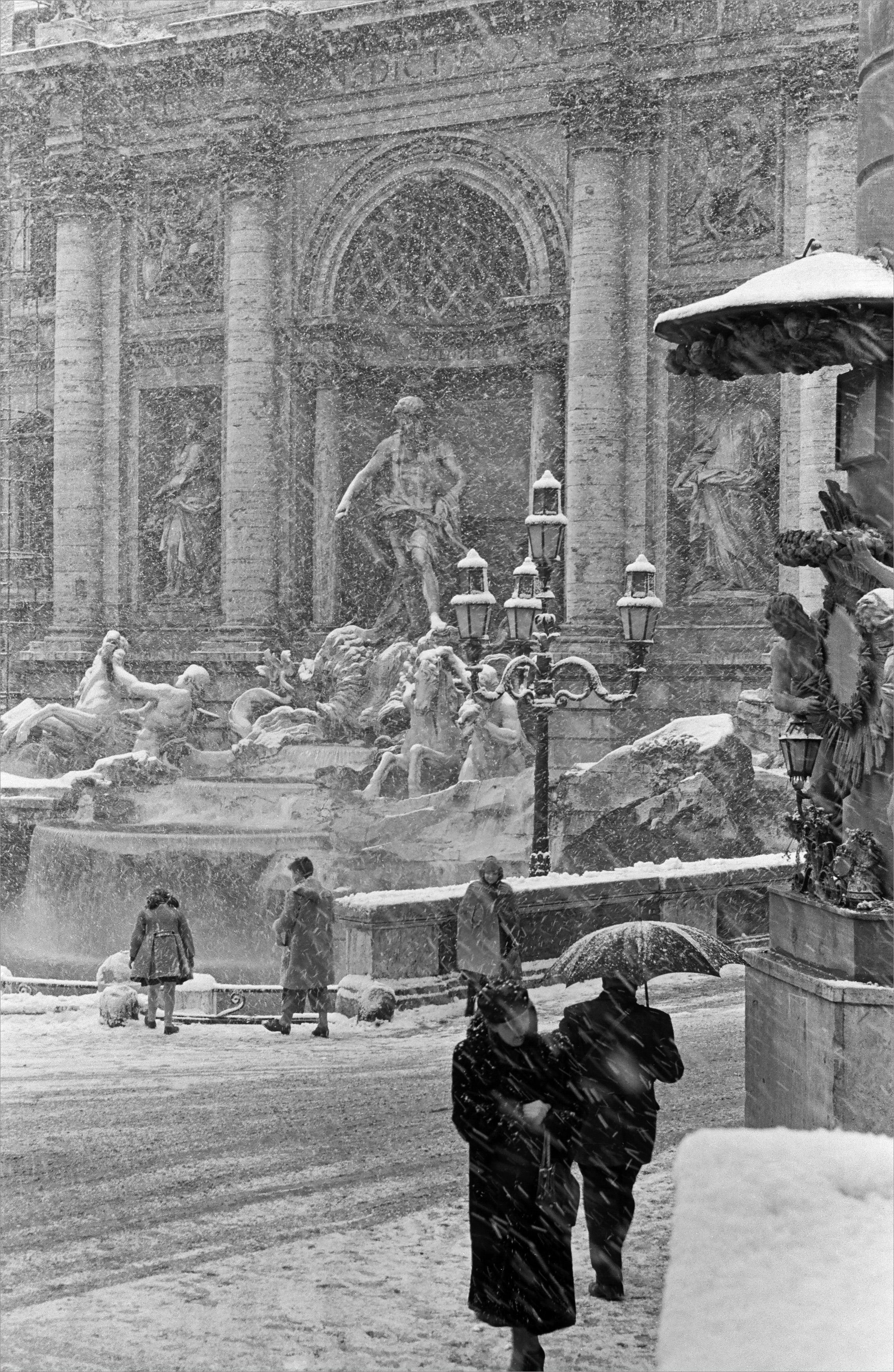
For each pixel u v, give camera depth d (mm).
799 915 13461
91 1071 20656
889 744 13094
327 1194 13875
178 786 53094
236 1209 13367
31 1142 16141
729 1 54125
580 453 55812
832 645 14391
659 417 55406
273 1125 16938
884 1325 3660
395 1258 11797
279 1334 10008
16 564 69500
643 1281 11492
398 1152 15594
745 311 12945
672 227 55312
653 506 55469
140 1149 15766
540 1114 9344
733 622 54031
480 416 63500
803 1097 12594
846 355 13586
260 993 27594
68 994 30641
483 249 62219
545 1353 9812
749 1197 4059
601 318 55594
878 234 14281
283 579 63594
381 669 57688
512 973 24594
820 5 52500
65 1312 10523
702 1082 18750
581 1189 14422
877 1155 4117
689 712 54312
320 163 62906
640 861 40906
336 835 46125
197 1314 10438
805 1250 3928
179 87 64688
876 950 12211
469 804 47156
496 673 50812
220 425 65375
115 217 66500
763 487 54125
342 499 63469
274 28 62438
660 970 12984
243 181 63219
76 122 65938
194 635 65000
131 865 46094
